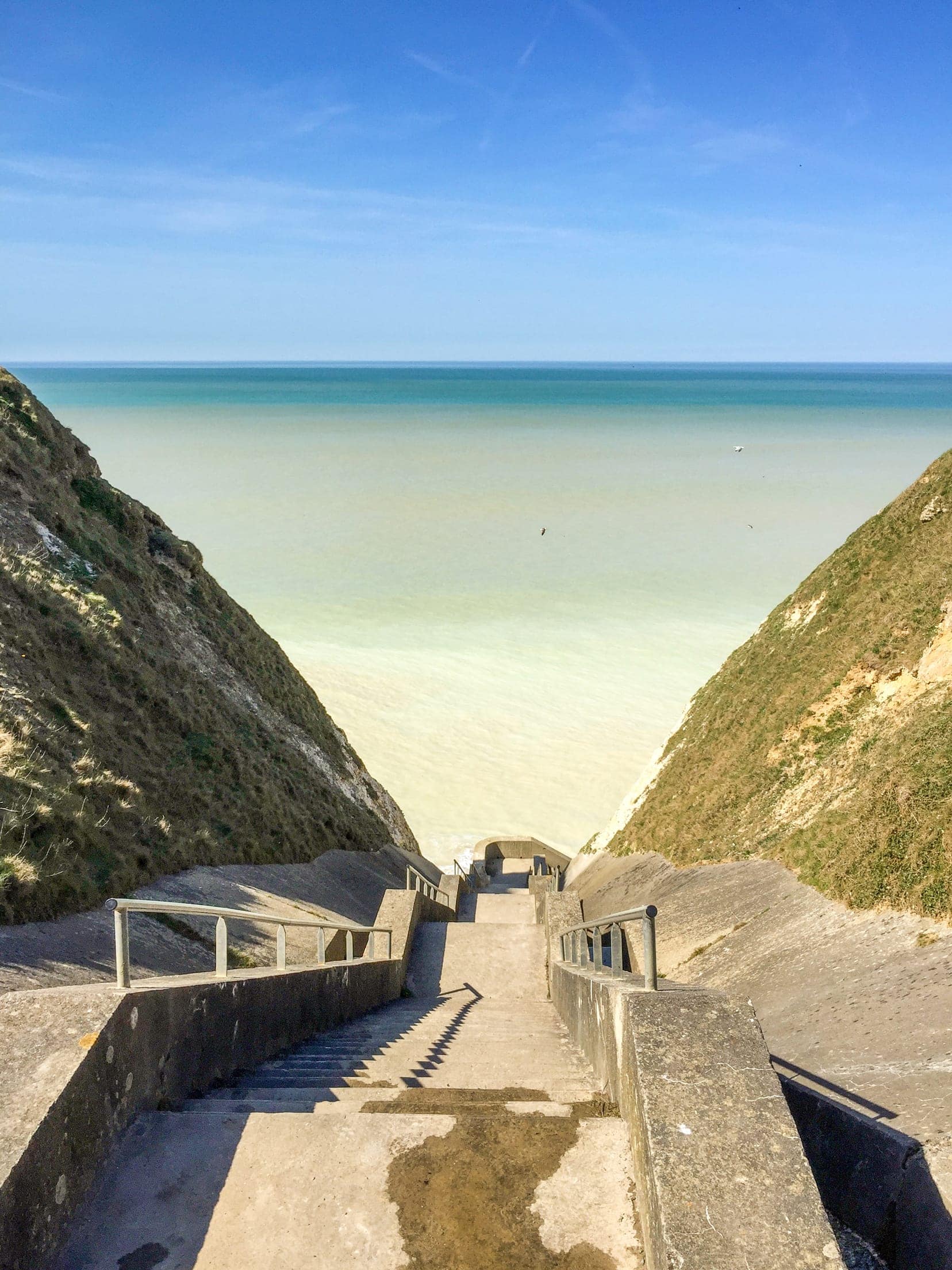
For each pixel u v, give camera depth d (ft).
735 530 252.42
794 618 66.95
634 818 69.41
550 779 106.52
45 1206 12.03
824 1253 10.37
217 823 51.29
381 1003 41.14
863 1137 15.56
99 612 59.62
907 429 611.88
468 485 330.13
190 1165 13.82
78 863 36.09
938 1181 13.88
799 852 43.68
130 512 78.48
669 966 42.27
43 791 37.83
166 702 57.00
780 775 54.54
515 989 47.91
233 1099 17.89
